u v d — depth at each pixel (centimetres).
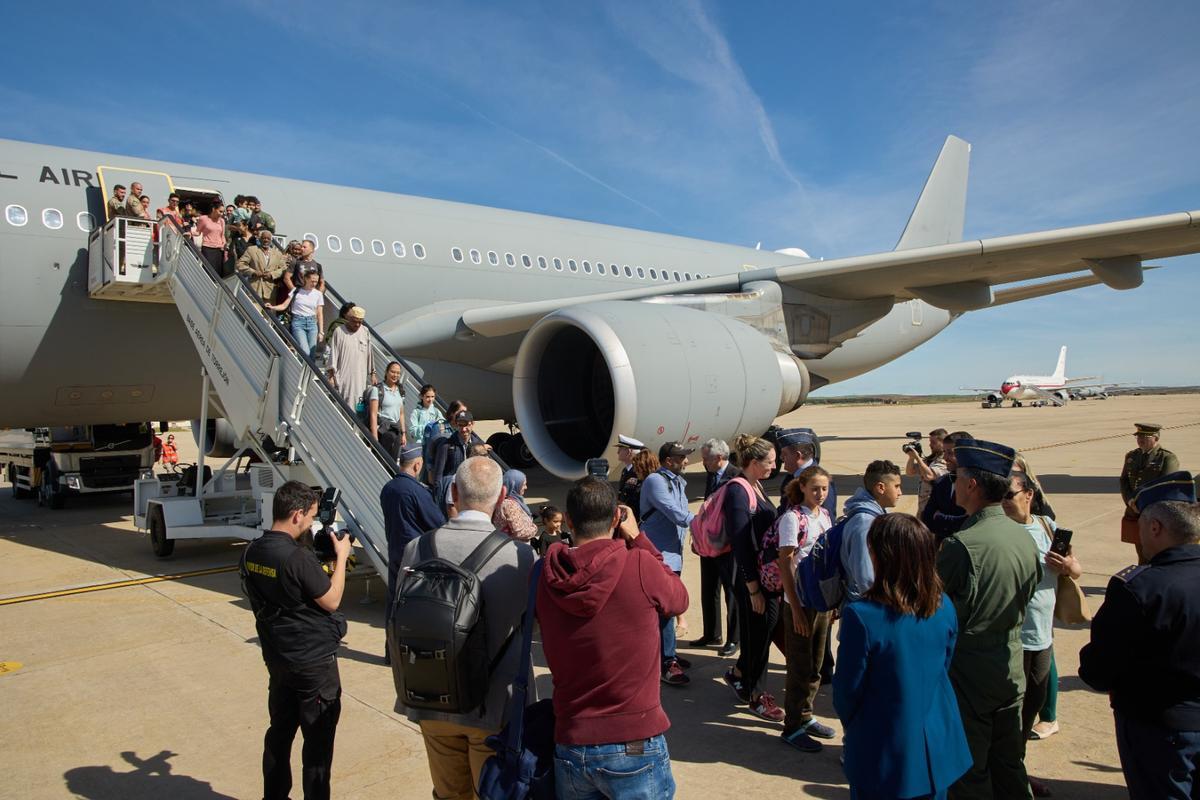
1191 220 778
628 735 207
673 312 842
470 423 555
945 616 232
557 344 901
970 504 282
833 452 1838
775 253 1827
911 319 1734
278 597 281
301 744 368
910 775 225
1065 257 907
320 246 992
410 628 228
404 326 1045
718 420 823
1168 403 6869
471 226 1175
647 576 214
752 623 398
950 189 1827
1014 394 5869
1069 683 433
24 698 419
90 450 1180
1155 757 233
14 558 782
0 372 829
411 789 321
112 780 331
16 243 802
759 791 321
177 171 930
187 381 961
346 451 568
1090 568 663
